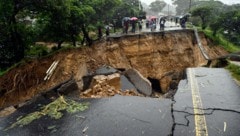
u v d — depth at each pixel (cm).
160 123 992
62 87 1541
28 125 1055
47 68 1812
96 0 2245
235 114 1056
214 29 4078
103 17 2439
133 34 2809
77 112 1154
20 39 1922
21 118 1145
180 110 1108
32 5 1838
